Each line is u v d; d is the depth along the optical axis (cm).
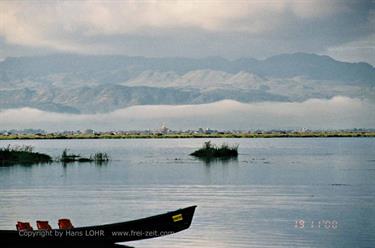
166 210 11375
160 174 18488
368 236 8994
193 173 18775
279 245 8506
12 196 13488
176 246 8512
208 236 9050
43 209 11588
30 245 8181
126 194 13750
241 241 8731
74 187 15188
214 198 12950
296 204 11975
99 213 11112
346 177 17262
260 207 11619
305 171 19325
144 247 8450
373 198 12781
